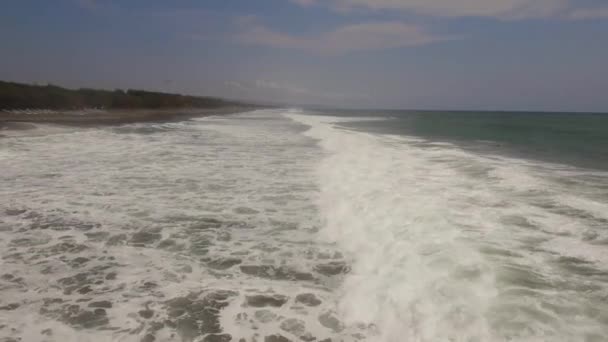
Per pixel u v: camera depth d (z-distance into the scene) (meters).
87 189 7.35
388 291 3.26
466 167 8.67
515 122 38.25
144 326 2.95
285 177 8.59
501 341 2.38
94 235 4.97
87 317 3.07
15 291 3.48
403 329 2.75
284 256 4.35
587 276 3.20
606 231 4.28
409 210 5.22
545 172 7.94
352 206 5.90
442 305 2.87
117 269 3.99
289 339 2.78
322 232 5.11
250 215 5.86
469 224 4.57
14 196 6.75
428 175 7.80
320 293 3.49
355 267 4.00
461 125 30.84
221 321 3.03
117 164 10.12
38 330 2.87
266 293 3.49
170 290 3.55
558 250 3.76
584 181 6.93
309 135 19.38
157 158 11.22
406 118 53.03
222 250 4.53
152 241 4.80
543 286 3.04
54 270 3.94
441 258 3.62
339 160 10.30
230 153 12.42
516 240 4.03
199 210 6.09
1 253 4.34
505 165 8.91
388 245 4.23
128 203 6.45
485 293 2.96
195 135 18.92
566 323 2.53
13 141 13.99
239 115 53.69
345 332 2.85
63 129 19.30
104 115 34.16
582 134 19.48
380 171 8.36
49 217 5.65
